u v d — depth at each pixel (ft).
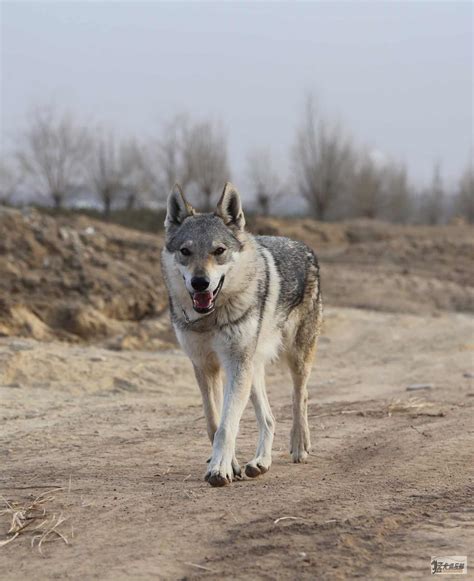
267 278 31.24
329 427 38.24
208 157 233.96
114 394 47.52
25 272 70.95
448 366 59.26
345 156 255.91
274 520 23.13
